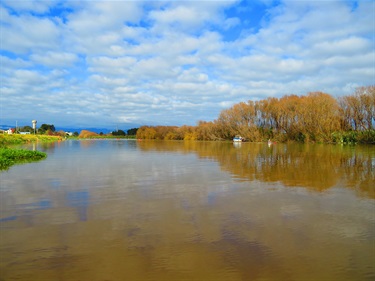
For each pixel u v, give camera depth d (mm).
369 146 42031
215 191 11375
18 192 11039
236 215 8203
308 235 6691
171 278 4793
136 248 5953
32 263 5289
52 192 11078
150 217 8000
